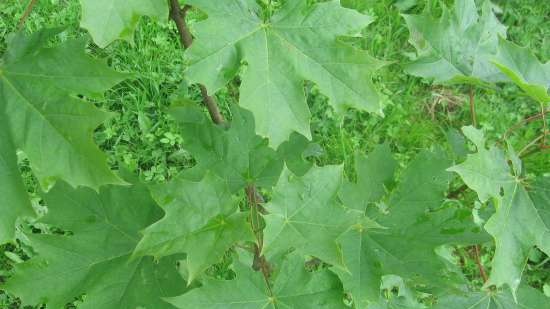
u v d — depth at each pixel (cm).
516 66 85
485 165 76
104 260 78
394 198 87
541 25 199
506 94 179
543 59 193
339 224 70
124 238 78
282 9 69
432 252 83
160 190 69
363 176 88
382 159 89
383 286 95
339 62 69
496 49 92
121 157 141
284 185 70
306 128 68
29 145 63
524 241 76
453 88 180
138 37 150
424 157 87
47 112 63
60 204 77
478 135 76
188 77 66
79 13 149
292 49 68
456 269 92
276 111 67
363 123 163
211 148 83
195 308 71
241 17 68
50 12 150
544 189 77
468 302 89
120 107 147
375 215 87
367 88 68
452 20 90
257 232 78
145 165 146
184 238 69
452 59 91
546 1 201
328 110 157
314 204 70
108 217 78
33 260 77
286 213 70
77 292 78
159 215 78
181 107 83
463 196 107
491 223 75
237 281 73
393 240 84
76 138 63
